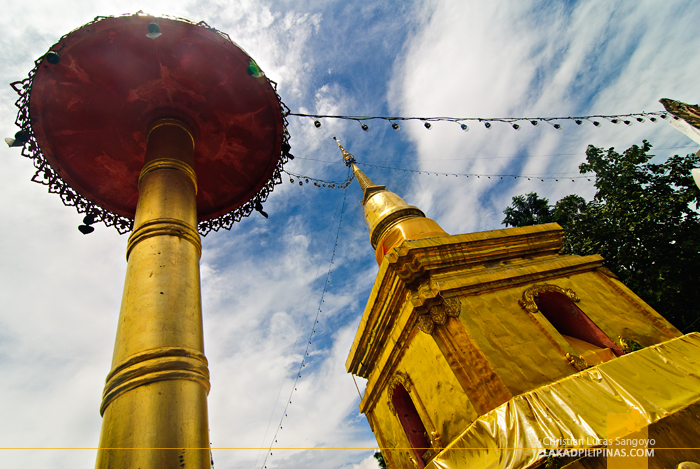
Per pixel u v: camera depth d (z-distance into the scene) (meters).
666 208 16.22
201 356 4.18
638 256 16.84
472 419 7.40
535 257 10.80
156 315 4.20
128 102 8.12
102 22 7.18
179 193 6.06
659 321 9.37
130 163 8.93
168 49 7.66
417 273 9.62
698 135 14.50
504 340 8.09
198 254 5.45
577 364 7.88
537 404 6.74
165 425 3.43
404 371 9.76
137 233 5.18
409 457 9.90
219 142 9.20
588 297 9.64
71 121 8.16
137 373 3.72
